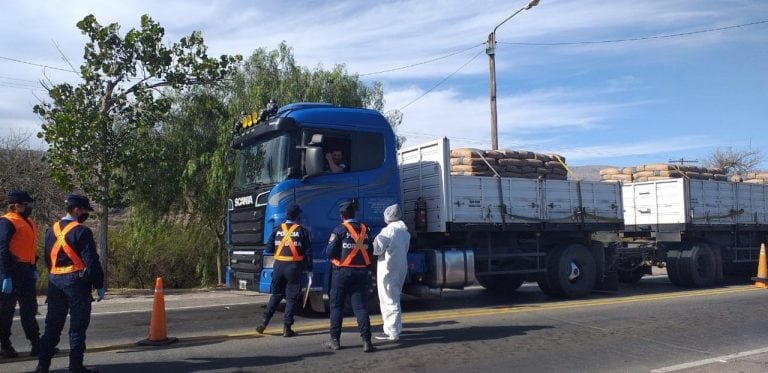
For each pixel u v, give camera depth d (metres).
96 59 14.12
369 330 7.61
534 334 8.79
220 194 16.34
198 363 6.98
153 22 14.45
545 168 12.96
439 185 11.44
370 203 10.35
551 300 12.94
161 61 14.37
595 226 13.48
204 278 16.94
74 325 6.35
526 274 13.05
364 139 10.46
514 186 12.30
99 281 6.44
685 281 15.28
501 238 12.60
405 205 12.34
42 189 21.98
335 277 7.73
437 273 11.27
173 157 16.53
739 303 12.21
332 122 10.17
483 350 7.72
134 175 14.77
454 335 8.67
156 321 8.05
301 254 8.48
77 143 13.50
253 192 10.08
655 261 15.78
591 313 10.80
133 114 14.50
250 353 7.48
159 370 6.68
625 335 8.77
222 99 17.52
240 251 10.55
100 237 14.67
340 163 10.16
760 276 15.54
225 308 11.54
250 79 17.88
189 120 16.89
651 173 16.12
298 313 10.74
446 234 11.67
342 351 7.61
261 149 10.38
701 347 8.03
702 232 15.80
